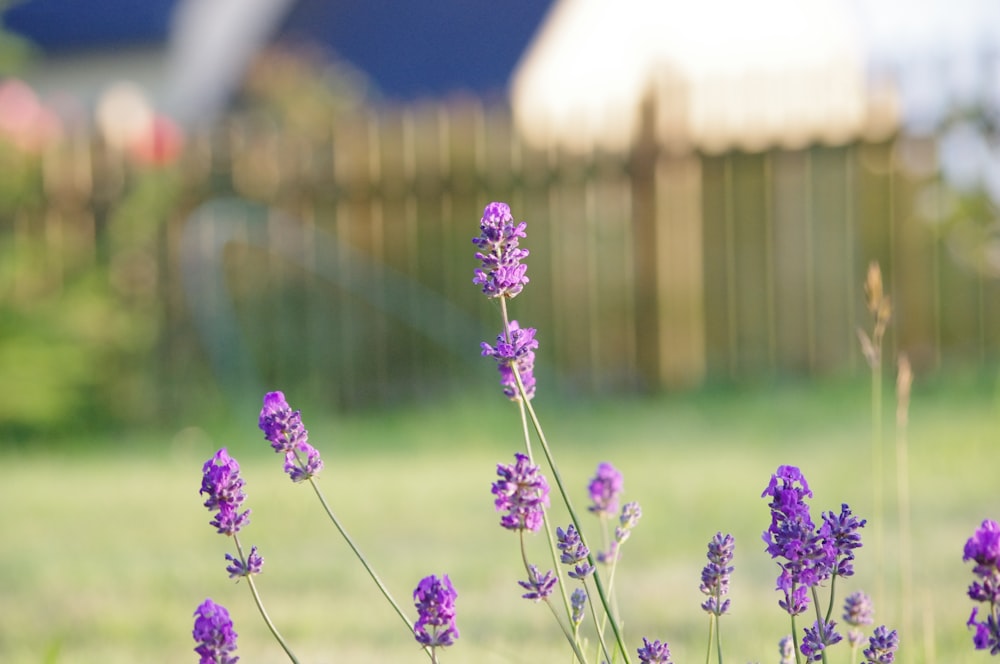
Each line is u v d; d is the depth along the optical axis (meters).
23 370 9.74
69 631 3.41
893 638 1.86
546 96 18.70
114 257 10.75
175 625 3.43
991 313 9.94
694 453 6.95
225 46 18.73
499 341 1.85
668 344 10.41
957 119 9.77
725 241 10.38
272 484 6.41
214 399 10.11
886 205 10.04
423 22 20.20
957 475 5.56
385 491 6.07
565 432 8.27
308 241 10.95
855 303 10.19
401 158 10.84
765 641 2.86
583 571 1.87
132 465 8.04
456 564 4.21
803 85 10.20
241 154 10.96
